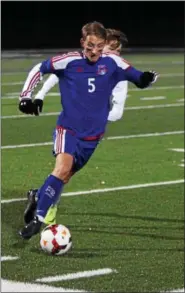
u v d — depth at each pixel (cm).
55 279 1580
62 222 2047
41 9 9288
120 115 2033
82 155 1700
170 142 3384
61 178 1658
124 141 3381
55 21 9331
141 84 1722
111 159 2958
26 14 9219
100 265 1684
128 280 1585
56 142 1691
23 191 2398
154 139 3453
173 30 9694
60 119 1708
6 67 6844
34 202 1647
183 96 5188
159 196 2361
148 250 1811
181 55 8500
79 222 2050
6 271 1627
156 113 4341
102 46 1653
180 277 1614
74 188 2453
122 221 2067
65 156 1670
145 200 2306
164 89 5559
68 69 1684
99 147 3212
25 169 2734
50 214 1795
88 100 1689
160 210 2191
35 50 8775
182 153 3127
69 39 9344
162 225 2039
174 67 7162
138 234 1948
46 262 1700
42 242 1673
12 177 2600
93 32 1641
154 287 1545
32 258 1728
